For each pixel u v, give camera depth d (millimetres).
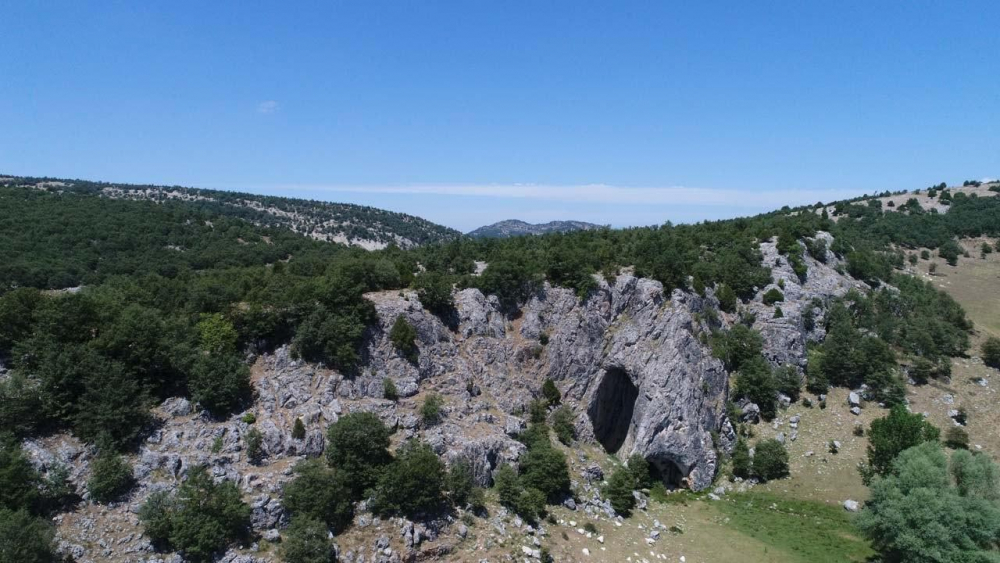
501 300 71750
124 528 39906
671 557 49625
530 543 47781
